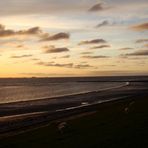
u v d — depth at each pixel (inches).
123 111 2065.7
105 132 1310.3
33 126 1900.8
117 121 1595.7
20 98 4943.4
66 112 2652.6
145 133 1171.9
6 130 1797.5
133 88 7347.4
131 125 1401.3
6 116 2502.5
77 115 2352.4
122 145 1034.7
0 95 5703.7
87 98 4384.8
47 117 2348.7
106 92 5826.8
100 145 1078.4
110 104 3102.9
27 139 1395.2
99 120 1747.0
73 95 5108.3
